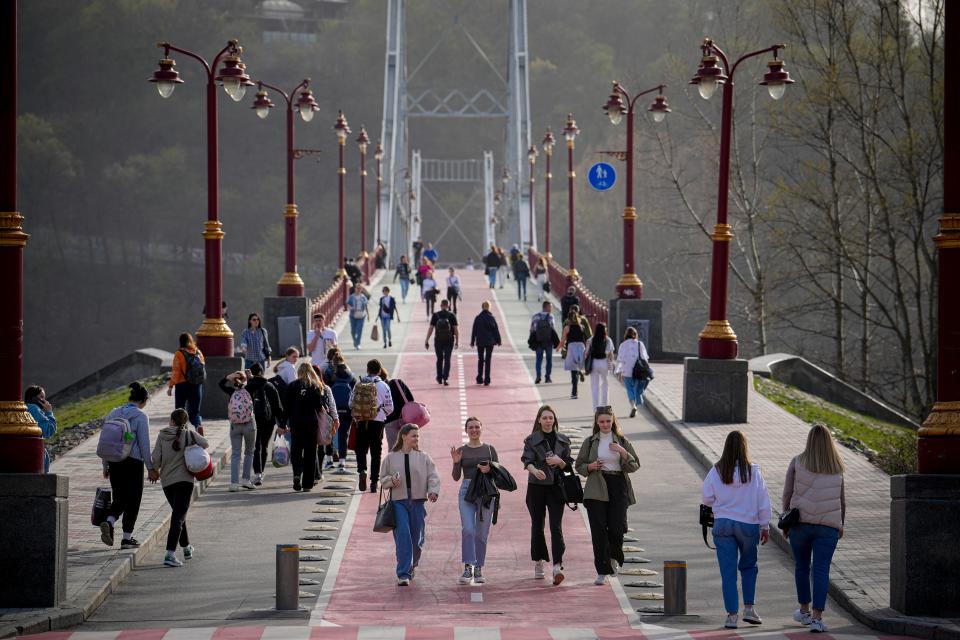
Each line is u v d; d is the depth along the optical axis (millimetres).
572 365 61906
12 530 27172
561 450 31328
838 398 76625
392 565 33062
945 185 27578
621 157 79438
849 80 103562
